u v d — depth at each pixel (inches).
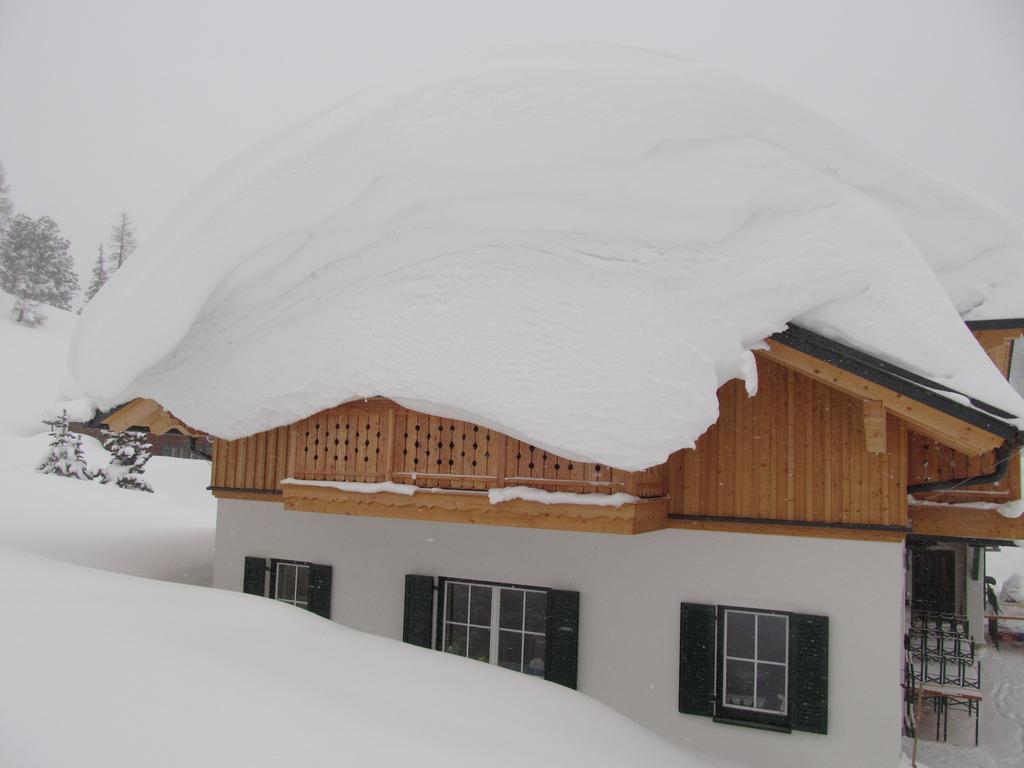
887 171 304.8
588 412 281.9
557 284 299.4
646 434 274.4
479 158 305.3
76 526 556.4
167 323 338.6
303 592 419.8
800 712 304.2
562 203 301.1
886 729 295.4
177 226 341.7
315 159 321.1
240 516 425.7
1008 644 682.2
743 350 275.4
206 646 220.1
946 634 483.8
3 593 244.5
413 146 310.7
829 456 313.4
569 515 305.1
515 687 235.6
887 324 267.0
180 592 283.0
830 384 282.8
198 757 150.3
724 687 321.4
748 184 281.1
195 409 360.8
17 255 2479.1
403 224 324.5
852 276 270.4
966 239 317.4
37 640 201.3
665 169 289.7
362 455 350.0
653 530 319.9
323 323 336.8
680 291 284.0
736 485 326.0
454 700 211.3
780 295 272.5
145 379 364.8
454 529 372.2
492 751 177.9
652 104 289.9
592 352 286.7
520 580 355.3
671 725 323.3
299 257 338.0
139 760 146.3
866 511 305.4
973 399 253.1
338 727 173.8
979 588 634.2
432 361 309.9
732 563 323.6
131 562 501.4
